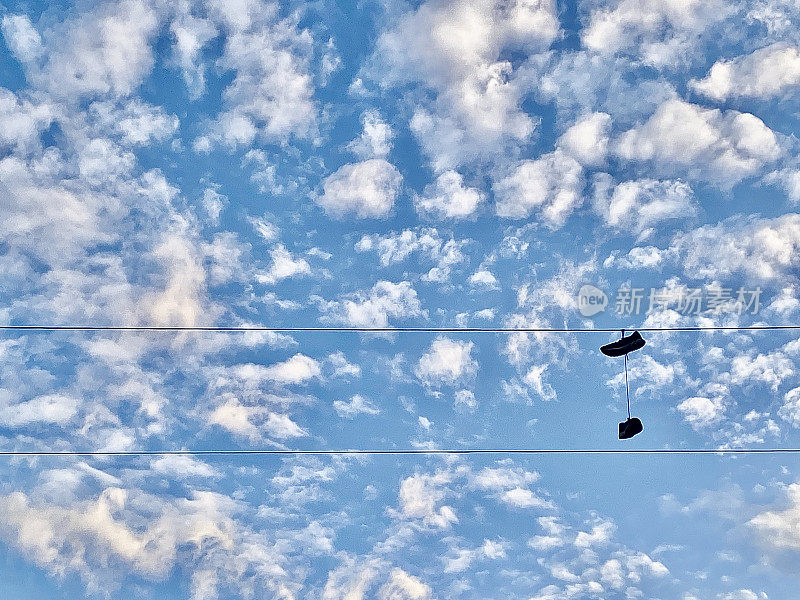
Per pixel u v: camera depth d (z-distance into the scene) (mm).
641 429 12805
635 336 12688
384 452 14117
